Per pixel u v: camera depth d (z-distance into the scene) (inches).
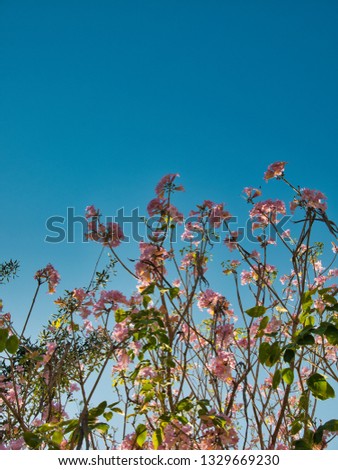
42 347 103.8
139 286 97.0
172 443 81.3
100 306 92.7
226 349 98.4
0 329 82.5
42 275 98.3
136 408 88.4
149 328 88.0
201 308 100.4
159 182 97.7
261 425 90.0
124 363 92.4
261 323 80.3
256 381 91.5
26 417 99.0
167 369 91.4
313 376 72.3
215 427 81.7
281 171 98.3
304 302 81.4
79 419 77.0
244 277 106.7
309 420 87.3
